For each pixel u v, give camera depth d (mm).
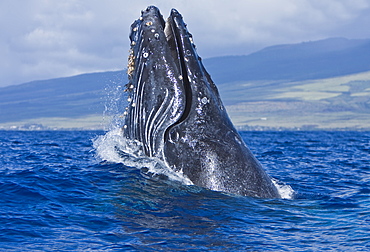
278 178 57844
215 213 36312
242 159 40531
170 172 41031
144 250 29891
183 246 30609
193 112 40406
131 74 42781
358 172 65750
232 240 31859
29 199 40969
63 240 31453
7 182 46844
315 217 37406
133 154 44500
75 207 38188
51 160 66438
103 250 29828
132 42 42656
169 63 40594
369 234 33469
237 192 39562
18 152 80375
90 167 51500
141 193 39656
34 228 33625
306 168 69250
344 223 36000
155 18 41594
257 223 35219
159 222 34594
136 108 42375
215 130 40562
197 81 40719
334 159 84688
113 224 34344
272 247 31000
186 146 40375
